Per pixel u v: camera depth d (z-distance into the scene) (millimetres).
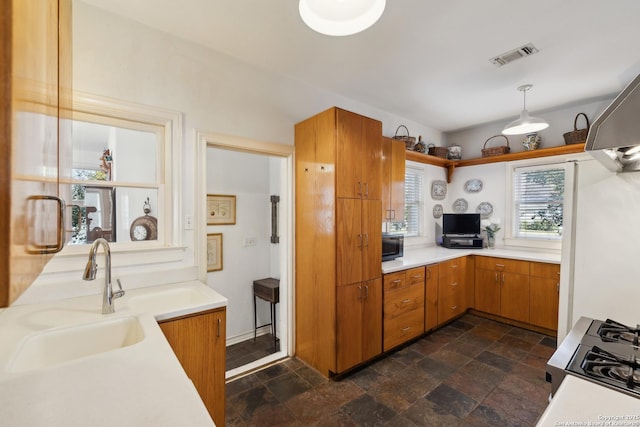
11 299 420
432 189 4434
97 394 727
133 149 2025
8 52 405
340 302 2324
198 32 2021
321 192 2414
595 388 858
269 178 3699
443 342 3039
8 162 412
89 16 1745
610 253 1917
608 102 3193
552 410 758
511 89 2943
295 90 2713
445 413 1944
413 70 2539
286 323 2746
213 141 2227
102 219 1960
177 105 2070
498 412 1953
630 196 1850
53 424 610
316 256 2471
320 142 2420
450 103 3332
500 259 3555
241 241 3459
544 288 3191
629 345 1156
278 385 2260
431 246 4383
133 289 1884
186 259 2109
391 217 3312
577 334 1269
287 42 2135
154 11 1807
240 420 1879
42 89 613
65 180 971
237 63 2354
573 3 1694
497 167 4137
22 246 465
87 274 1328
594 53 2242
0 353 999
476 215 4102
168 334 1530
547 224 3695
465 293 3762
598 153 1255
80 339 1307
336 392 2170
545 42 2107
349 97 3146
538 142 3615
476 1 1688
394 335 2768
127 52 1874
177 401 703
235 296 3410
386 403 2045
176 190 2061
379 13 1220
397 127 3795
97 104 1763
